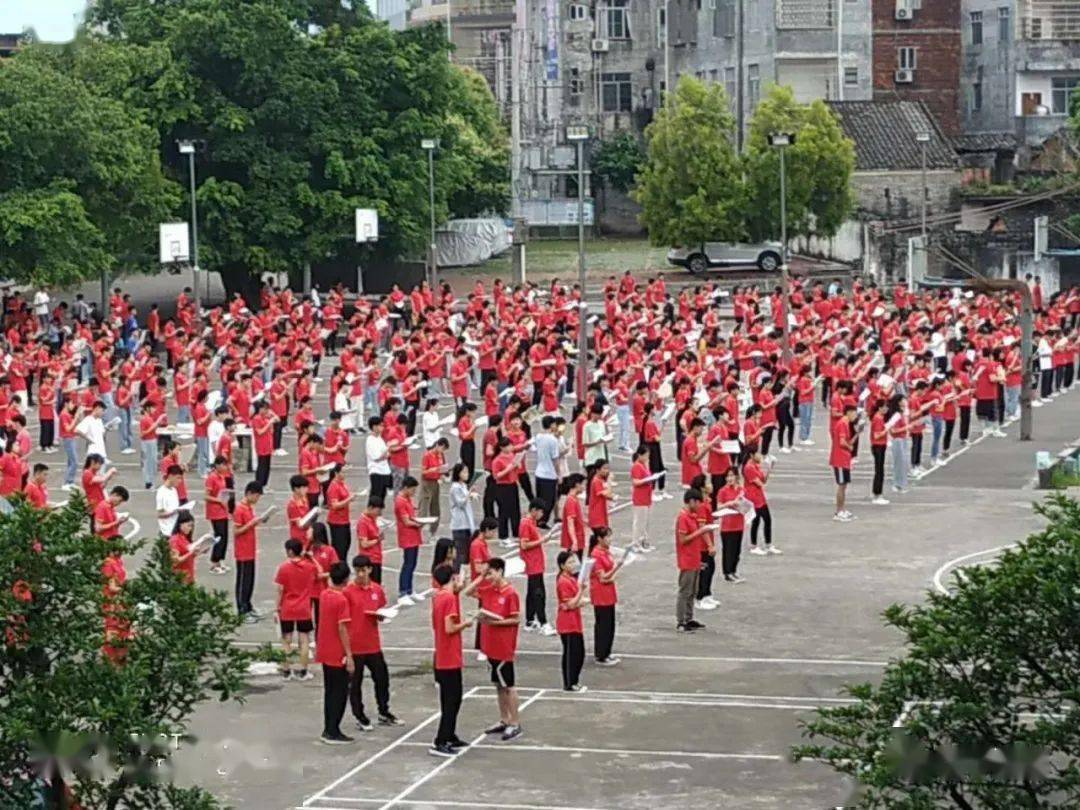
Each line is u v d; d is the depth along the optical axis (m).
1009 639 16.81
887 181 92.88
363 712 27.00
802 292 70.50
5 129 67.81
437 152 82.25
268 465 44.69
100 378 53.78
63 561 17.94
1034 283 74.12
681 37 107.19
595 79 110.50
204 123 77.88
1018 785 16.78
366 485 45.84
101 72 76.12
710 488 38.28
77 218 67.25
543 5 107.38
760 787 24.27
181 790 18.11
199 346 56.31
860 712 17.66
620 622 33.09
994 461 49.47
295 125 79.00
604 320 65.88
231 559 37.88
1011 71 103.19
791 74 100.25
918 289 80.75
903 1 103.00
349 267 88.88
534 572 32.22
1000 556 18.77
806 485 46.50
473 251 95.94
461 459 44.19
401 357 53.31
